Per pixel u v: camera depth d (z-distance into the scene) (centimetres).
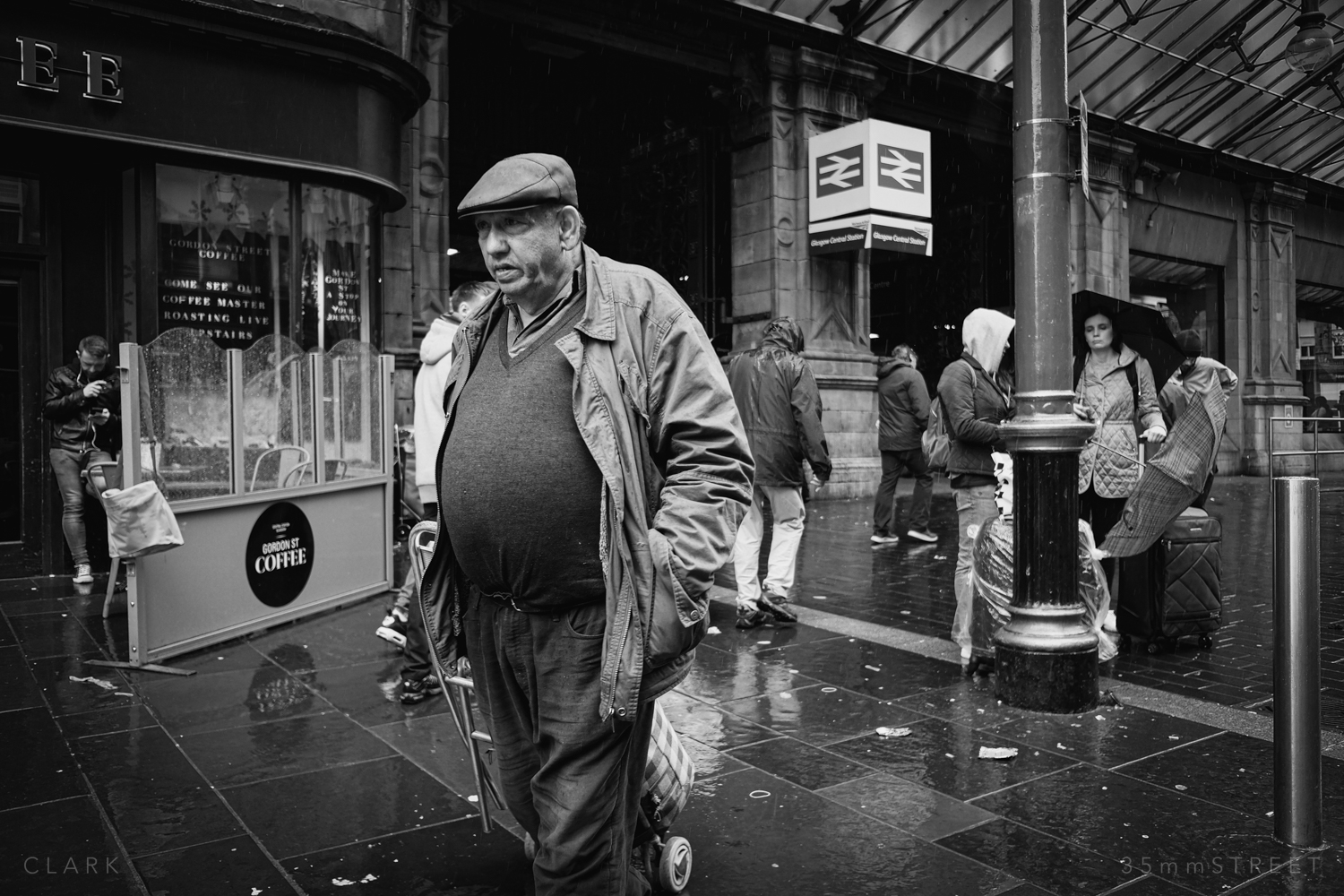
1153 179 1909
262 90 809
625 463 208
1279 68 1739
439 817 321
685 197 1464
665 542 205
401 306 1041
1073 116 426
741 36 1339
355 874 282
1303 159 2081
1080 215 1777
